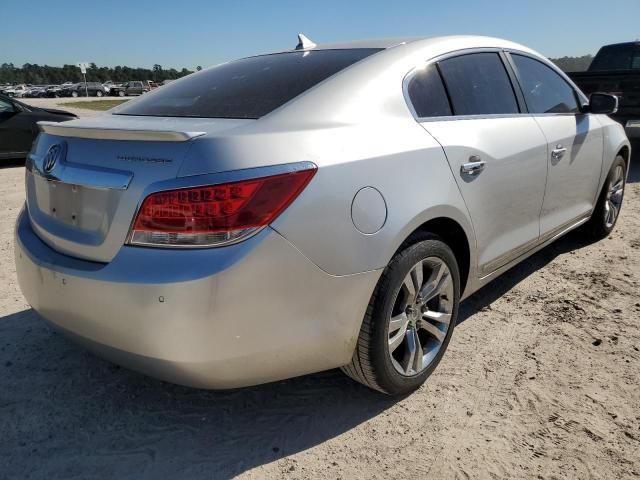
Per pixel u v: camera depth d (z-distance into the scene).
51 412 2.59
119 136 2.09
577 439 2.33
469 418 2.49
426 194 2.45
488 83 3.17
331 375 2.86
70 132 2.27
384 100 2.52
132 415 2.57
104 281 2.01
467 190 2.71
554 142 3.49
